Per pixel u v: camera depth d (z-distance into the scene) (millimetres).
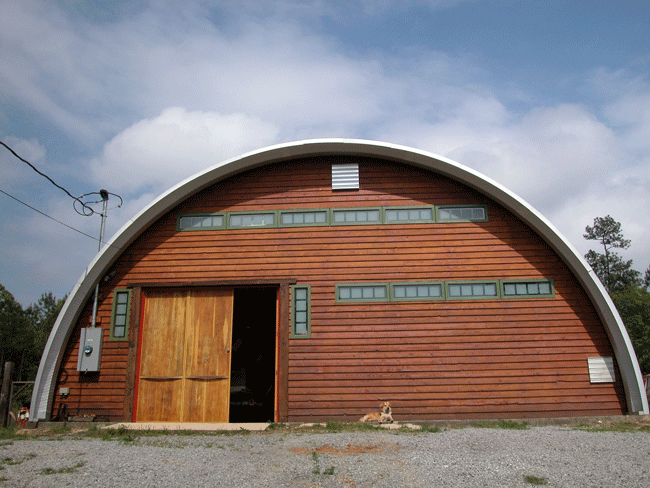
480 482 6488
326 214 12633
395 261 12305
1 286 57844
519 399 11508
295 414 11438
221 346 12141
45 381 11742
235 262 12430
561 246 11898
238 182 12938
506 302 12039
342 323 11945
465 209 12609
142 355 12148
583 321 11945
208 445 8984
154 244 12625
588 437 9180
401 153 12539
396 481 6582
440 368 11664
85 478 6691
